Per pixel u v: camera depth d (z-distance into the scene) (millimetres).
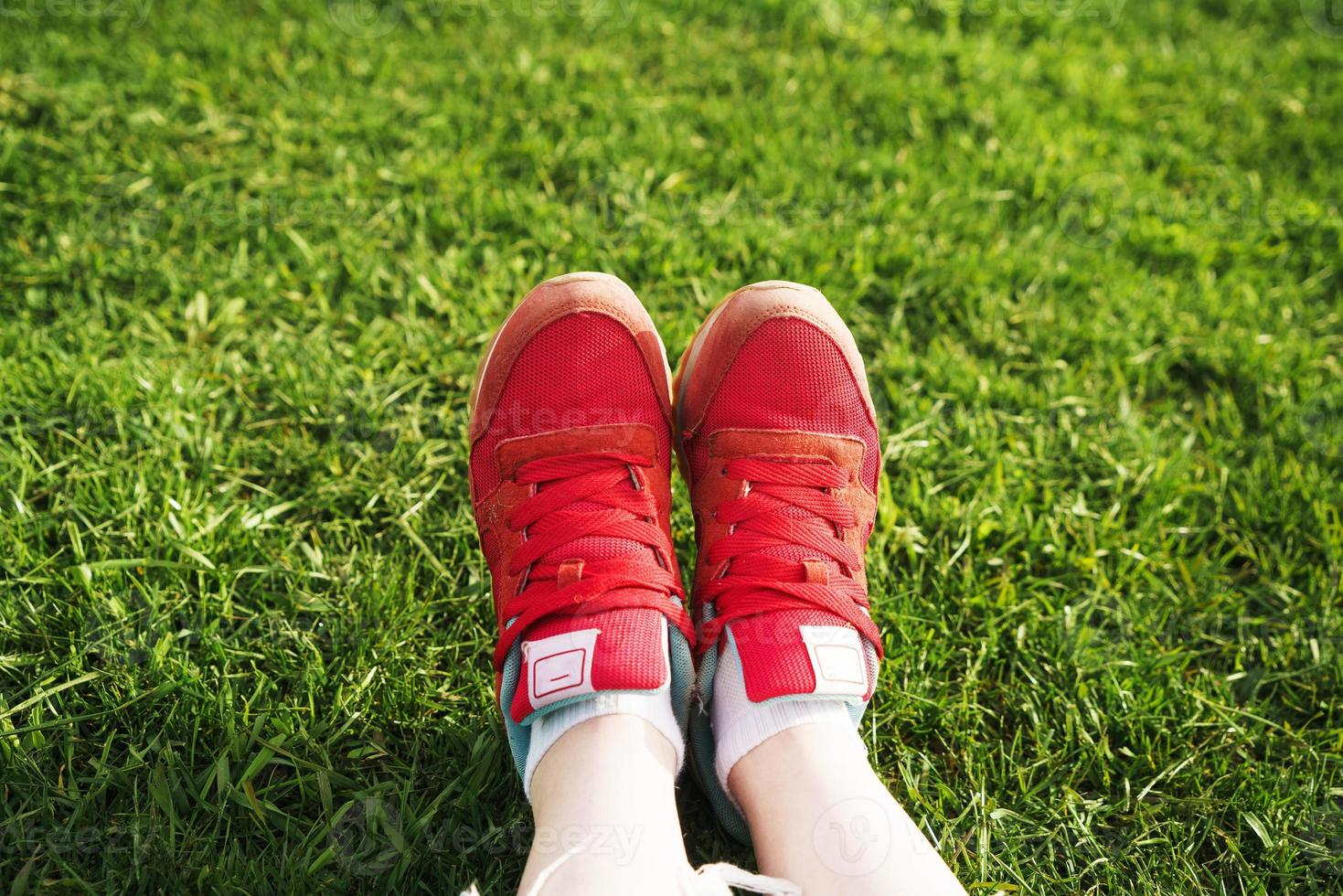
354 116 2166
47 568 1444
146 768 1272
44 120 2072
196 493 1559
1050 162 2264
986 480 1696
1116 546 1639
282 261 1891
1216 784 1390
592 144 2160
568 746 1108
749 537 1346
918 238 2068
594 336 1482
